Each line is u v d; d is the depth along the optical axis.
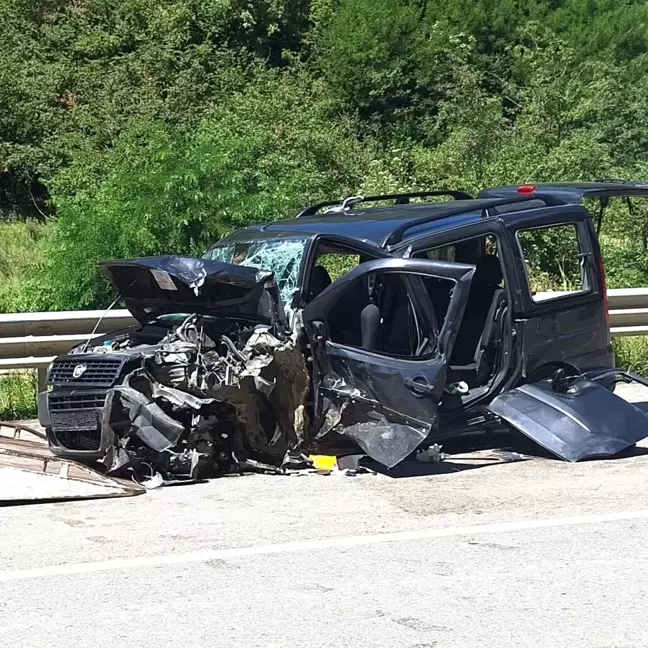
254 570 5.22
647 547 5.53
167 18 29.47
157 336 7.79
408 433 7.30
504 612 4.56
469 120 25.95
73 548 5.66
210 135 16.78
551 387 7.96
